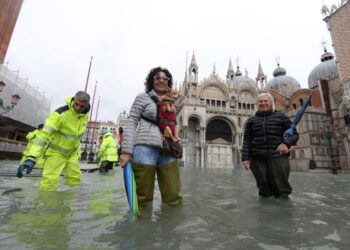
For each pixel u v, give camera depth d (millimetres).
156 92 4164
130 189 3195
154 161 3752
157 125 3865
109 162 11453
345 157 34344
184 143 41781
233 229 2535
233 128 45594
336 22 31984
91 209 3195
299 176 15641
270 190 5082
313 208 3799
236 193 5566
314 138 35156
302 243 2166
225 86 47469
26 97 34250
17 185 5199
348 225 2795
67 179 5441
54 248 1821
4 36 30781
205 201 4277
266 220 2959
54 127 4668
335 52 31875
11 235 2057
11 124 34875
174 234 2281
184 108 42781
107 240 2049
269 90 51406
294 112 40094
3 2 30109
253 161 5375
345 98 30609
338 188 7266
